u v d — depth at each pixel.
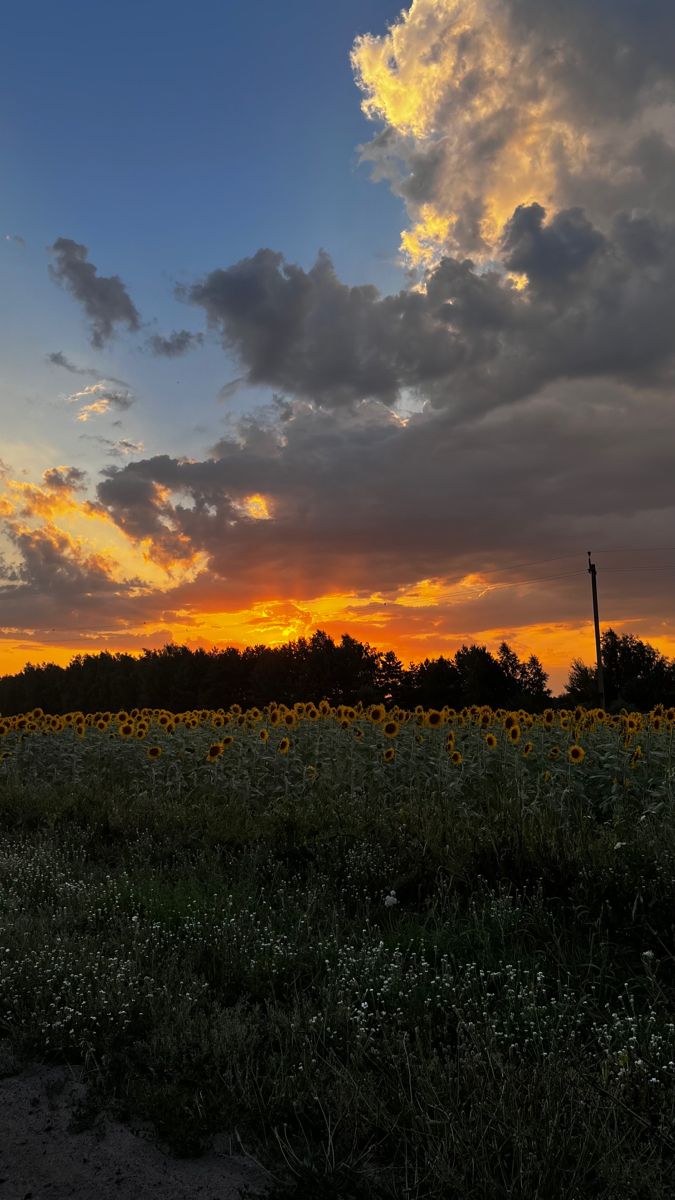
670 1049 3.82
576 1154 3.13
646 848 6.07
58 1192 3.09
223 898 6.34
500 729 11.81
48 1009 4.55
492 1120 3.26
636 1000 4.56
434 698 66.62
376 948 5.11
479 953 5.14
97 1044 4.18
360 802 9.48
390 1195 3.03
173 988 4.84
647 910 5.23
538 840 6.56
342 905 6.23
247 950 5.36
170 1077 3.88
